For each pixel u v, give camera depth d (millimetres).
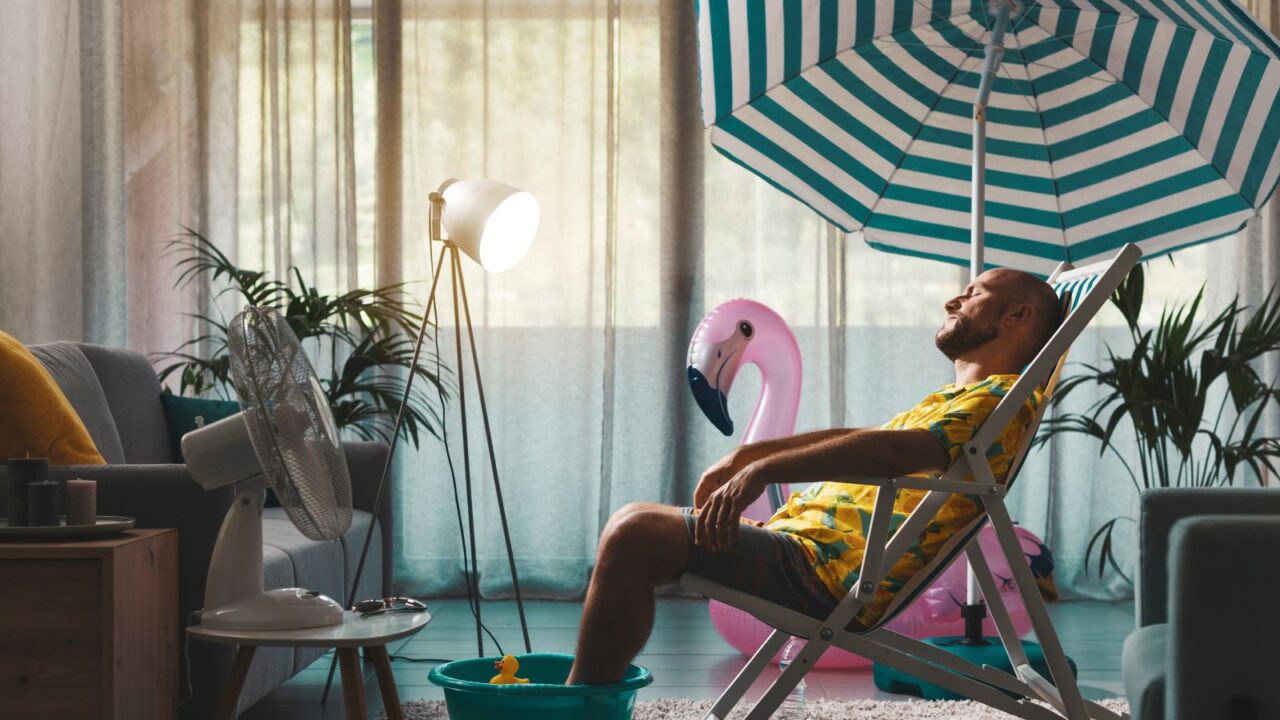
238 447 1993
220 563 1983
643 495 4605
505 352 4586
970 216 3387
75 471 2193
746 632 3320
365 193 4645
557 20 4633
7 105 4367
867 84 3240
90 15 4590
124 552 1936
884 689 3076
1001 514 1961
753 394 4586
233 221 4605
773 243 4621
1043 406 2125
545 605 4465
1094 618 4238
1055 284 2395
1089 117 3209
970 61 3223
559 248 4602
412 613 2078
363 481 3428
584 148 4625
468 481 3242
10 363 2338
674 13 4609
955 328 2275
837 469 1902
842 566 2031
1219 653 1274
